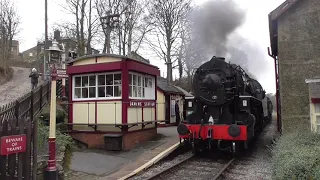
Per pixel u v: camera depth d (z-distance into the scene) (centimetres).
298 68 1127
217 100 1146
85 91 1273
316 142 745
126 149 1161
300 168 534
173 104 2423
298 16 1143
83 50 2866
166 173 861
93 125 1205
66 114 1562
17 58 6006
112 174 839
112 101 1203
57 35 3331
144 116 1334
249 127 1095
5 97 2188
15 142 619
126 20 3191
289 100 1126
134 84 1271
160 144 1237
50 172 702
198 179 812
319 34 1111
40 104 1315
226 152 1228
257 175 851
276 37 1307
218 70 1177
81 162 970
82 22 2877
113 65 1184
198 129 1112
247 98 1130
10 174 648
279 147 773
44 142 991
